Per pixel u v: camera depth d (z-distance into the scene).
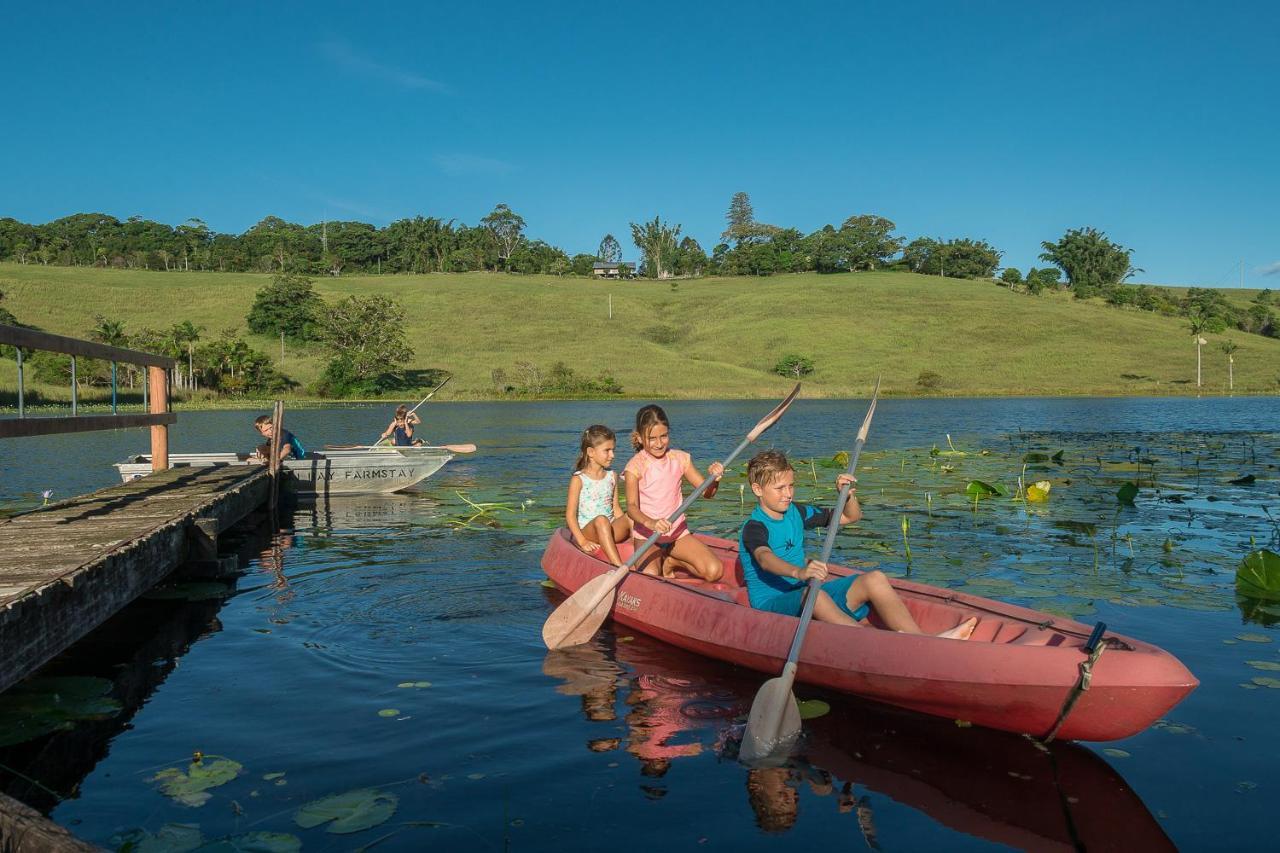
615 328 71.44
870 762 3.15
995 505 9.21
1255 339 68.00
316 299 61.91
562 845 2.54
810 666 3.79
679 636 4.46
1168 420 26.94
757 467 4.44
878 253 113.69
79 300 63.50
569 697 3.79
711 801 2.83
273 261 104.81
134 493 7.68
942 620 4.10
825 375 56.91
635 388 51.62
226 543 7.70
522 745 3.27
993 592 5.41
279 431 9.62
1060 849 2.53
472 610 5.23
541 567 6.30
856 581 4.04
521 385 50.56
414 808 2.76
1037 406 37.66
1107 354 60.72
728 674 4.12
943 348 63.66
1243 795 2.85
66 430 5.73
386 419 29.56
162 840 2.55
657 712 3.62
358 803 2.78
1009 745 3.31
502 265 119.12
